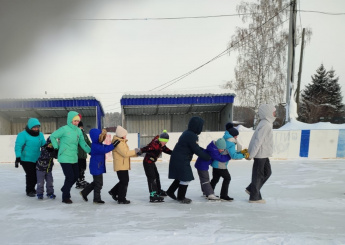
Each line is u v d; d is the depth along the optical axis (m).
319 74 38.78
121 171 4.25
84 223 3.18
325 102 36.56
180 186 4.33
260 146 4.28
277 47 20.84
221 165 4.52
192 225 3.06
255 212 3.77
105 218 3.40
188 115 15.60
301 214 3.71
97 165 4.21
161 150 4.51
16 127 15.27
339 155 11.04
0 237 2.72
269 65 20.81
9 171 8.14
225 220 3.29
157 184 4.88
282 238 2.58
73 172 4.32
